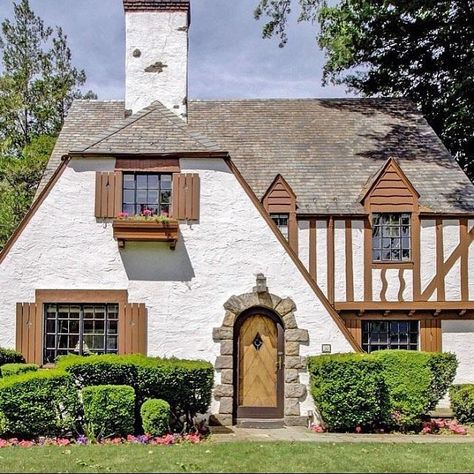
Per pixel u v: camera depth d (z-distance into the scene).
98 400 10.24
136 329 12.56
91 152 12.94
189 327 12.59
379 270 16.86
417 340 17.03
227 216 12.91
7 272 12.70
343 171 18.31
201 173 13.03
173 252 12.82
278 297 12.60
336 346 12.48
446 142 23.42
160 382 10.92
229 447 9.52
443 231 17.00
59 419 10.34
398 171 17.12
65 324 12.77
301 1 22.69
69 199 12.93
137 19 17.14
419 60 23.84
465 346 16.86
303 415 12.25
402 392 11.78
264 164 18.50
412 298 16.77
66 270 12.73
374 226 17.12
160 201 13.12
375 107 21.12
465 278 16.88
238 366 12.61
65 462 8.40
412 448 9.73
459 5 21.75
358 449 9.51
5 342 12.52
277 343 12.67
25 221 12.85
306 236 16.88
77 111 19.95
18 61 34.25
